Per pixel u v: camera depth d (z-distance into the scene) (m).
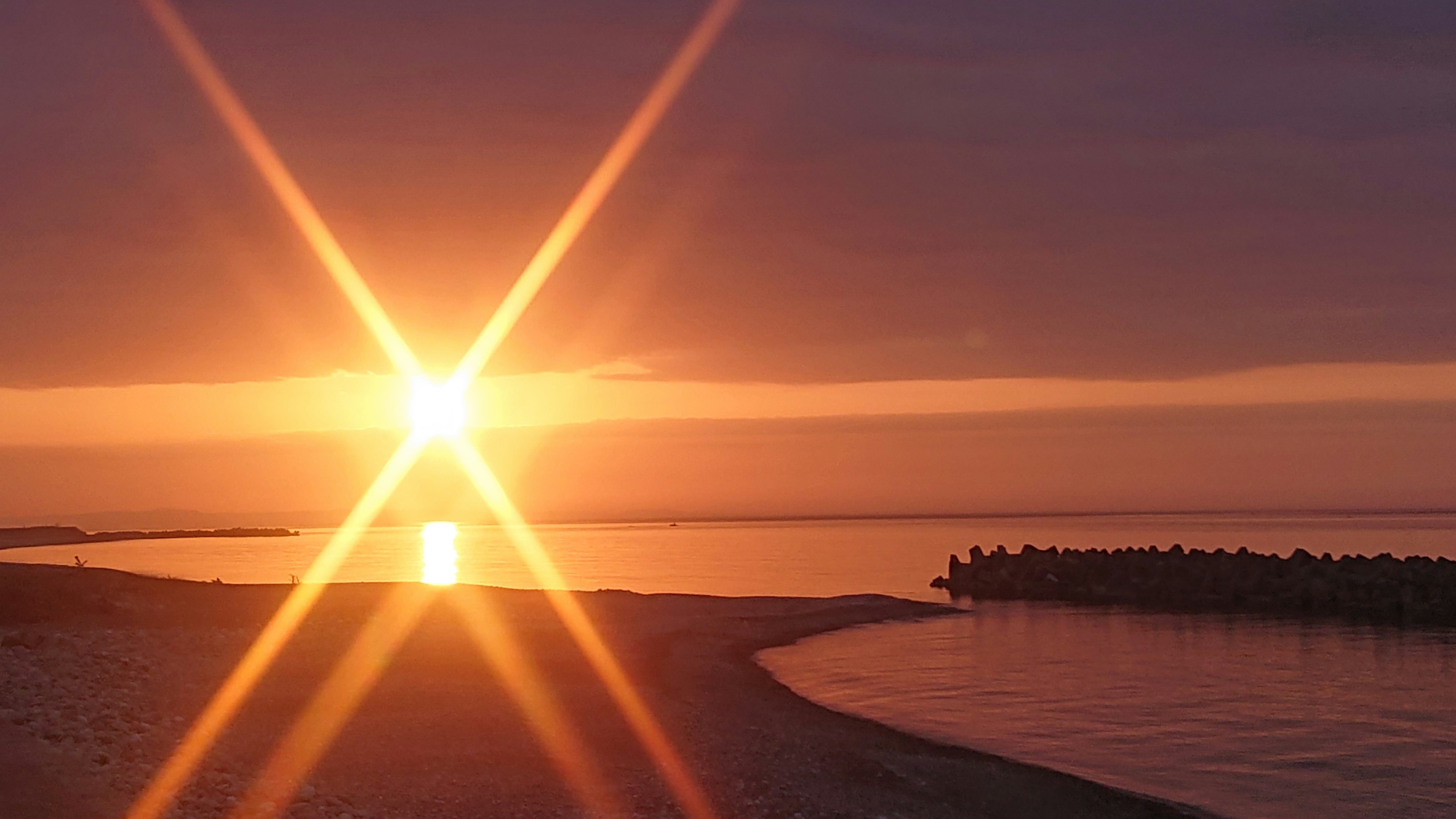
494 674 27.08
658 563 104.56
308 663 25.84
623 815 16.02
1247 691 31.58
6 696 18.83
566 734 20.98
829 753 21.55
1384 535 157.50
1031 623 50.97
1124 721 27.20
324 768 17.09
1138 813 19.22
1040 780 20.92
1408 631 47.88
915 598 67.19
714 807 16.83
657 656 34.53
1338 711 28.55
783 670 35.38
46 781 14.06
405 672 25.97
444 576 78.81
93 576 38.25
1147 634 46.56
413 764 17.83
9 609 29.61
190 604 33.88
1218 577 63.97
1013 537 174.50
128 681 21.61
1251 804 19.89
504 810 15.85
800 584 76.44
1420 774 22.02
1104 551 73.31
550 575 82.81
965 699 30.20
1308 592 59.91
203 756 16.81
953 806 18.52
